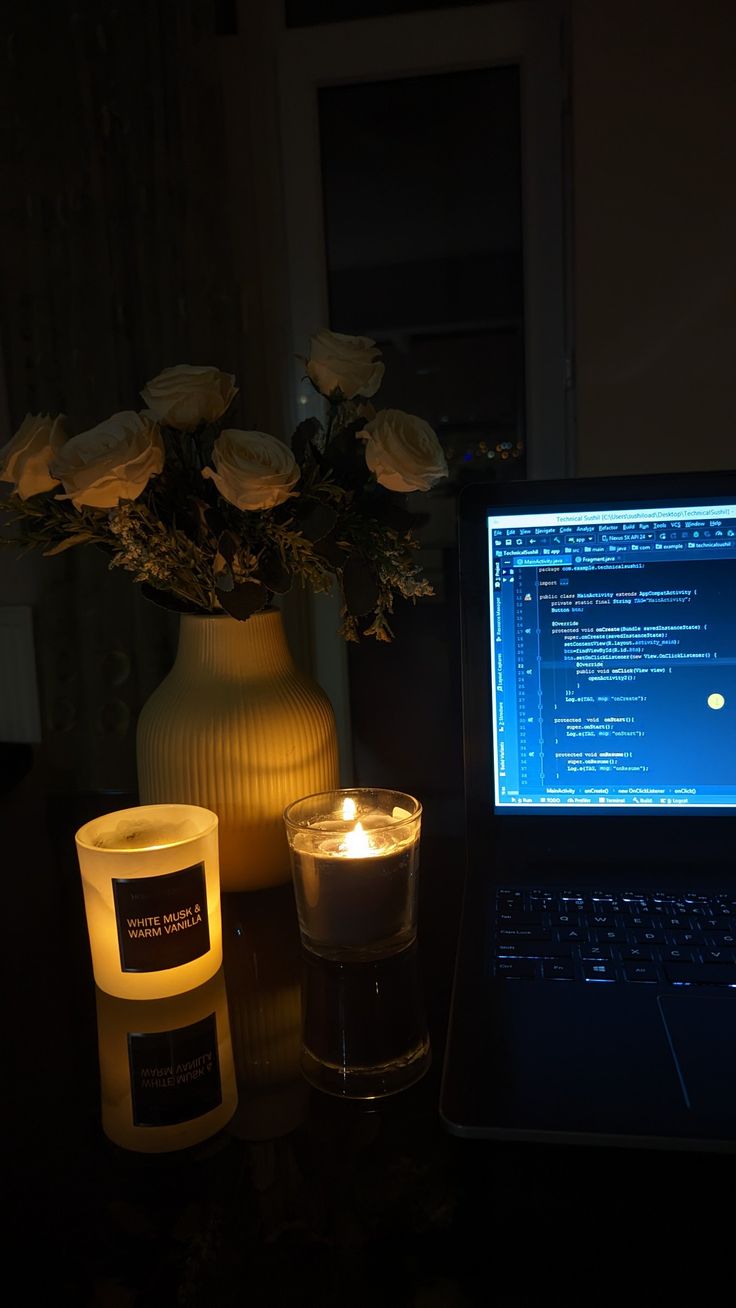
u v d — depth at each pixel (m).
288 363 2.50
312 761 0.72
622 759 0.71
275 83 2.36
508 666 0.72
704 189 2.18
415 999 0.58
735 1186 0.41
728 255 2.20
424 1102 0.48
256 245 2.40
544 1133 0.42
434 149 2.41
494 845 0.72
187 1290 0.36
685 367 2.26
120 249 2.25
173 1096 0.49
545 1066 0.47
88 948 0.68
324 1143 0.45
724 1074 0.46
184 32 2.14
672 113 2.15
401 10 2.30
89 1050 0.54
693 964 0.56
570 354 2.33
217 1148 0.45
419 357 2.53
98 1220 0.40
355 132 2.43
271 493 0.60
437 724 2.66
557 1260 0.37
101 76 2.18
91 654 2.38
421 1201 0.41
